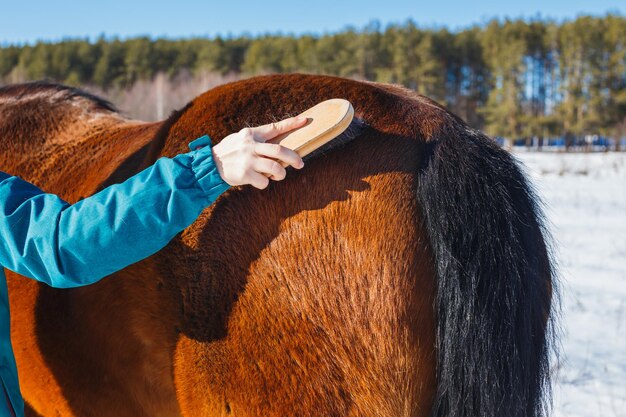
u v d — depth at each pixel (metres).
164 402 1.63
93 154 2.18
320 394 1.39
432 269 1.40
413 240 1.40
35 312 1.87
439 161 1.43
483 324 1.36
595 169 21.19
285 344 1.41
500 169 1.51
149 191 1.26
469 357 1.36
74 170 2.15
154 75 51.47
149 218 1.26
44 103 2.41
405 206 1.41
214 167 1.30
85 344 1.75
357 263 1.40
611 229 9.48
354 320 1.39
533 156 29.97
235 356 1.45
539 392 1.49
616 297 5.82
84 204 1.29
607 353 4.42
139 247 1.29
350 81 1.67
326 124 1.30
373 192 1.42
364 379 1.38
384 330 1.38
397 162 1.45
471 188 1.43
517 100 52.91
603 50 51.97
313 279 1.41
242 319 1.45
